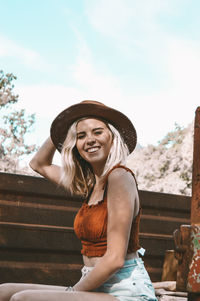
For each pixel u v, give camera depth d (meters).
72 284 3.65
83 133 2.49
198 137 1.92
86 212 2.37
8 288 2.40
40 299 2.08
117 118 2.50
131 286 2.21
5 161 23.61
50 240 3.60
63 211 3.73
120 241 2.17
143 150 24.45
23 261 3.50
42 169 2.88
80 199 3.81
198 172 1.90
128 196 2.24
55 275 3.58
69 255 3.68
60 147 2.79
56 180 2.85
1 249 3.44
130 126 2.54
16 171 23.58
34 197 3.63
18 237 3.48
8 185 3.51
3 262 3.43
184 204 4.36
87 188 2.64
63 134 2.70
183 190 22.98
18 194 3.57
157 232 4.18
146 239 4.06
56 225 3.68
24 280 3.47
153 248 4.09
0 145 23.77
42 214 3.63
